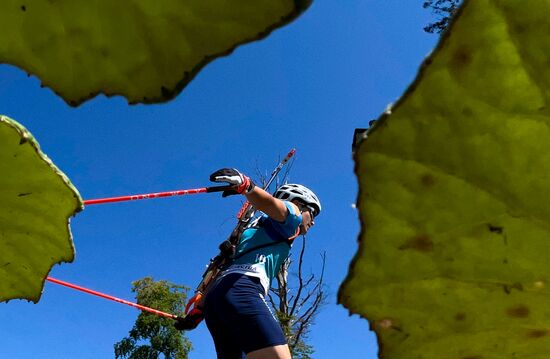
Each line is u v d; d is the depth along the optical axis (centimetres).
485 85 24
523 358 33
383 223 28
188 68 26
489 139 26
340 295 31
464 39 24
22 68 30
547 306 31
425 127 26
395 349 33
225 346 264
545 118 25
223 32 26
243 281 254
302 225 324
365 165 27
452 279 30
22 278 49
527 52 24
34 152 38
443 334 33
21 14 29
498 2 24
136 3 27
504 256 29
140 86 28
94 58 28
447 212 28
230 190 267
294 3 24
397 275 30
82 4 28
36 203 42
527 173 26
